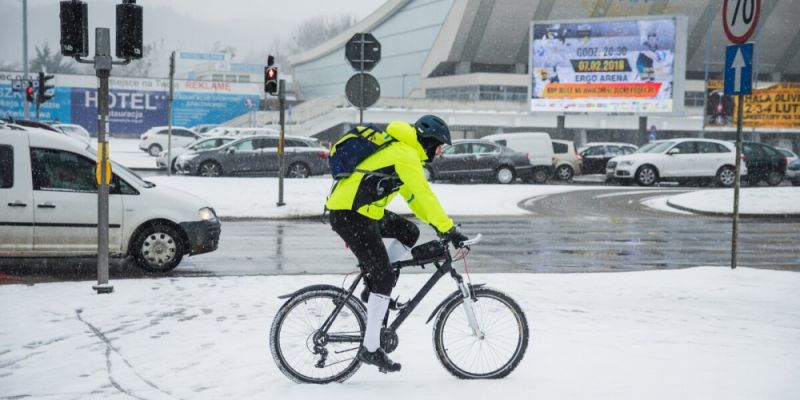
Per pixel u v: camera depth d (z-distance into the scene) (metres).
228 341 9.88
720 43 124.12
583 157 55.62
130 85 109.31
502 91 116.88
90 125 107.62
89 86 106.88
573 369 8.69
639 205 35.16
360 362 8.23
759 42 128.38
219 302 12.38
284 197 31.58
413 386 8.05
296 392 7.84
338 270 16.83
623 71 58.97
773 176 49.78
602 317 11.65
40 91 47.47
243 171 42.56
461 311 8.36
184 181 35.41
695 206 33.19
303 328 8.22
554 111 60.97
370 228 7.91
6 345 9.67
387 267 8.02
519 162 47.00
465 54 120.75
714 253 20.83
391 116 99.06
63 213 15.19
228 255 18.91
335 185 8.05
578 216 30.45
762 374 8.52
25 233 15.03
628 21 58.53
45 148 15.30
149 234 15.69
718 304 12.84
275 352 8.14
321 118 99.56
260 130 65.38
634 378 8.32
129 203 15.55
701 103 122.50
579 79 60.19
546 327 10.86
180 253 15.92
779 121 60.00
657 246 22.05
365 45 27.86
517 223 27.77
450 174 46.16
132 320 11.09
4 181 15.05
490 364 8.39
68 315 11.38
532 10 114.50
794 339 10.41
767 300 13.21
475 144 46.69
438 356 8.30
